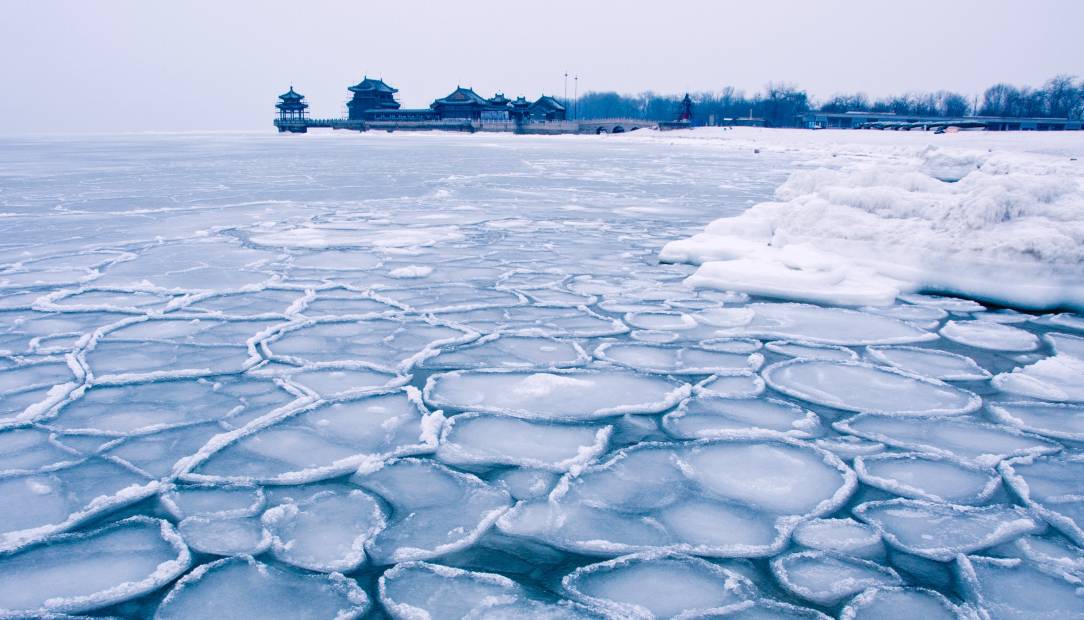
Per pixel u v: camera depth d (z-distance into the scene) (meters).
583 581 2.04
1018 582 2.04
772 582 2.05
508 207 11.98
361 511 2.42
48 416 3.17
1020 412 3.34
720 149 40.38
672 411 3.32
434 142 49.53
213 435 3.00
